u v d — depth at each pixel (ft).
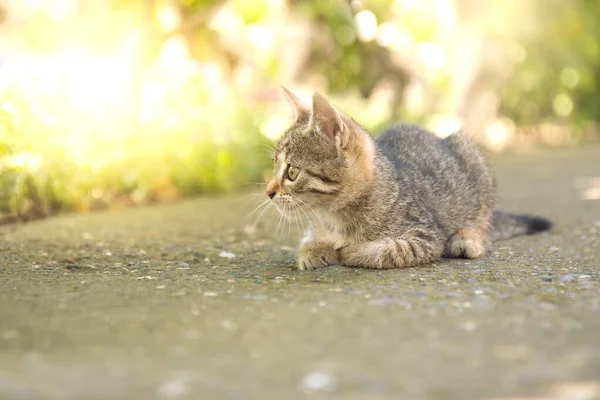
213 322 3.94
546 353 3.70
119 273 4.56
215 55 8.48
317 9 8.53
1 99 5.80
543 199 6.71
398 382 3.57
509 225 5.33
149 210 6.24
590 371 3.59
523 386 3.54
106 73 6.87
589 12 12.96
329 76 10.26
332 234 4.78
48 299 4.16
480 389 3.53
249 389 3.54
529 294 4.20
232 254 4.97
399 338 3.81
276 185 4.73
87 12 7.00
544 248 5.02
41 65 6.81
